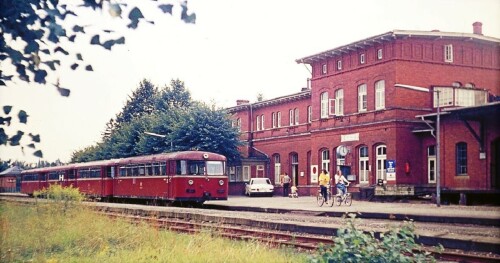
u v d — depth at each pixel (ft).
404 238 24.89
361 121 126.21
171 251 36.22
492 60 124.77
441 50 120.67
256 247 36.73
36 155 17.46
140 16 15.94
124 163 123.85
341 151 126.31
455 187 107.04
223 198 105.70
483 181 100.73
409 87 91.91
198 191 103.30
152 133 161.89
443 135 110.63
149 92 250.57
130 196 120.26
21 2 16.47
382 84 121.70
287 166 160.97
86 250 41.32
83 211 67.56
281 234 49.65
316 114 142.72
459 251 39.78
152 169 111.45
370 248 23.85
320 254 25.07
